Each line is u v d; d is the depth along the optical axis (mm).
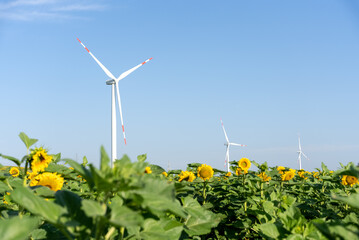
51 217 2693
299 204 8523
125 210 2703
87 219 2951
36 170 4516
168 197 2912
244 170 9289
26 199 2635
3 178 4195
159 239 3332
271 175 9352
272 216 5832
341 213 8969
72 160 3059
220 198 8906
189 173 7836
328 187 11125
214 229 8180
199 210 4453
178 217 5465
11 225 2166
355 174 3334
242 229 8055
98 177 2643
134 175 3002
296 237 3840
